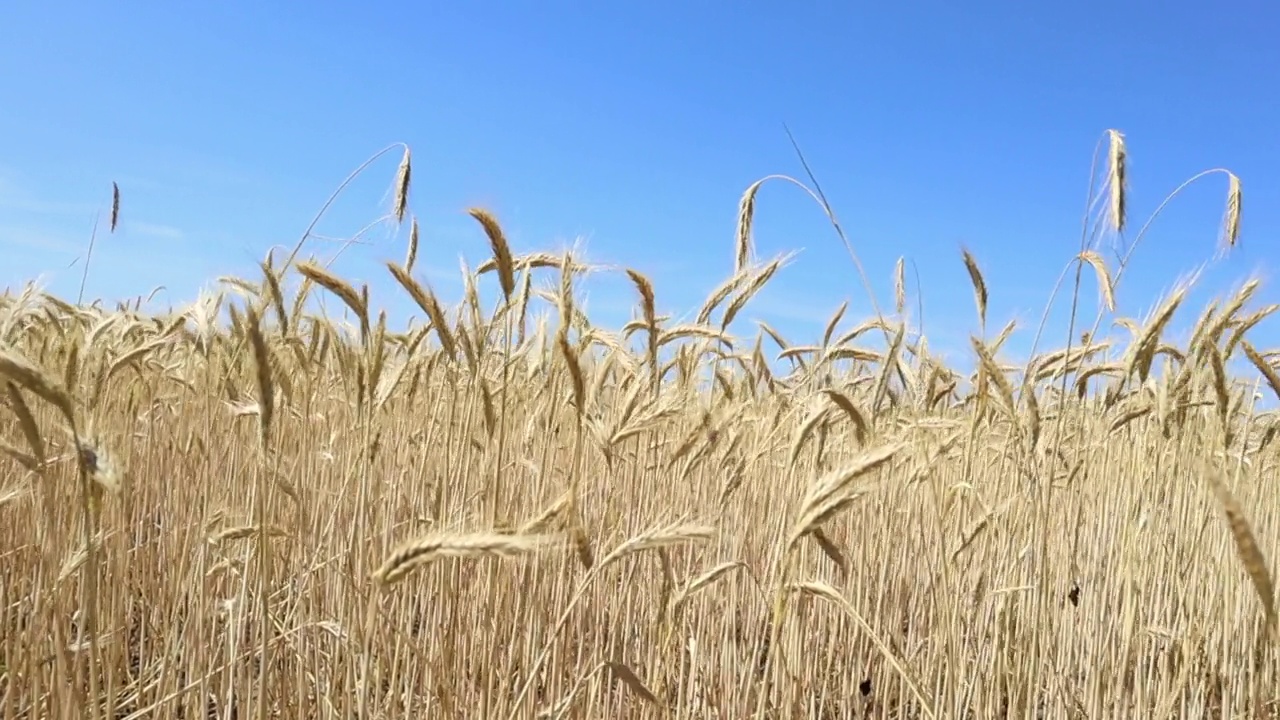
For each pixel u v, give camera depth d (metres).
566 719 4.07
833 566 6.34
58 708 2.82
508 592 4.32
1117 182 4.43
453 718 4.04
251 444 5.63
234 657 4.09
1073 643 5.86
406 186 5.98
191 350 6.64
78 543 4.04
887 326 4.60
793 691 4.43
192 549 5.09
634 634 5.54
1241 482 6.41
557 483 5.75
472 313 4.24
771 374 6.86
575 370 3.22
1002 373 4.29
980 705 4.72
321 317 4.99
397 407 6.36
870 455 3.01
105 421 5.09
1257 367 4.50
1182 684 4.55
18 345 5.05
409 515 5.76
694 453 5.29
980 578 5.30
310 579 4.40
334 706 4.22
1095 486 6.79
